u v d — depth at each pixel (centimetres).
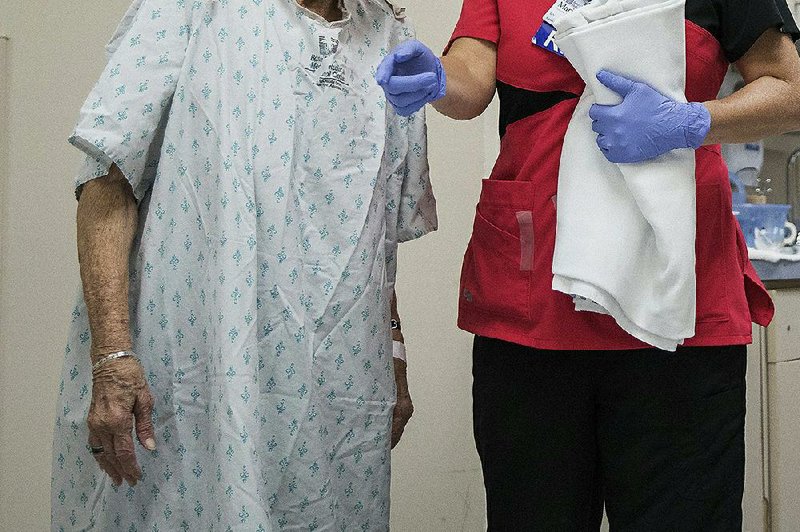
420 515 253
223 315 122
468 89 132
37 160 235
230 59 128
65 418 131
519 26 130
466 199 262
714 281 125
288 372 126
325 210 131
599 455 134
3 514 237
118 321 121
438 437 257
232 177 125
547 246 128
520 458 132
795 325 255
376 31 142
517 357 132
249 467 120
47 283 236
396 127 147
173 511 127
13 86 235
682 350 125
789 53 123
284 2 130
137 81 125
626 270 114
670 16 113
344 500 134
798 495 256
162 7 129
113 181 126
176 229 127
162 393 127
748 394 249
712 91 126
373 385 136
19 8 235
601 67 115
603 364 128
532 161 129
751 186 299
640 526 127
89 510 132
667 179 114
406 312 251
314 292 129
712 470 125
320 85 130
